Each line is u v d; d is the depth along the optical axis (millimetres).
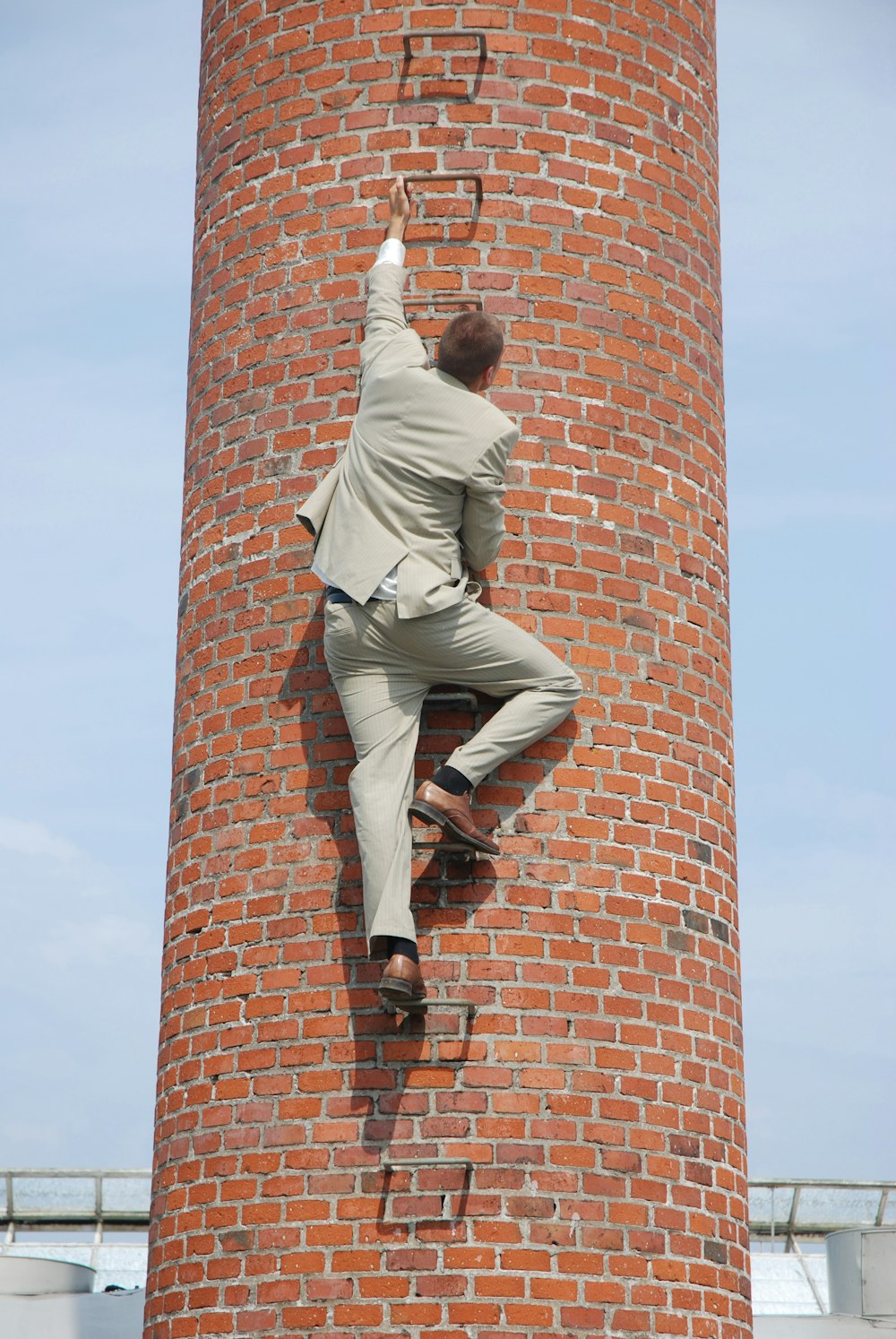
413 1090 6359
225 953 6805
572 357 7238
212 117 8000
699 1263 6516
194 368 7809
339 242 7395
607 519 7141
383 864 6305
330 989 6555
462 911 6523
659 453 7359
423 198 7297
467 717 6727
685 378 7539
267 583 7191
